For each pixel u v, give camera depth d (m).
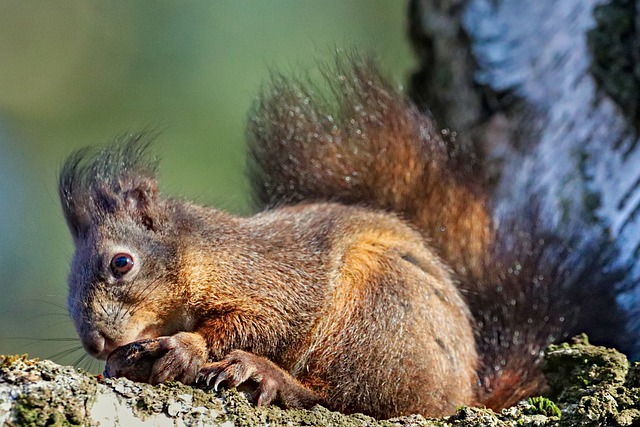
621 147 10.50
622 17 10.70
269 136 11.67
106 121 17.53
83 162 10.74
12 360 6.89
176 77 17.17
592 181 10.53
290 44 17.00
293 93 11.77
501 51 11.59
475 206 11.07
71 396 6.81
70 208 10.45
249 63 16.89
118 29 18.09
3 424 6.57
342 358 9.46
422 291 9.69
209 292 9.90
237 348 9.66
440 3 12.15
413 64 12.50
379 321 9.55
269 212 10.84
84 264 9.85
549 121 11.05
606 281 10.20
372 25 17.47
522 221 10.77
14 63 18.30
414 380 9.34
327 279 9.90
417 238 10.52
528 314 10.25
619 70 10.65
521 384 9.75
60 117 17.95
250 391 8.70
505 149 11.27
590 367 8.31
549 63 11.25
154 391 7.16
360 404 9.31
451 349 9.58
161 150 13.60
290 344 9.73
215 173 16.05
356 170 11.44
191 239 10.09
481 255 10.76
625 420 7.43
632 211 10.27
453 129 11.76
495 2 11.79
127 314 9.70
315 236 10.22
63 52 18.23
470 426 7.50
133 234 10.03
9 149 17.81
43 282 16.98
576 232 10.49
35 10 18.75
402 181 11.33
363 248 10.07
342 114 11.64
